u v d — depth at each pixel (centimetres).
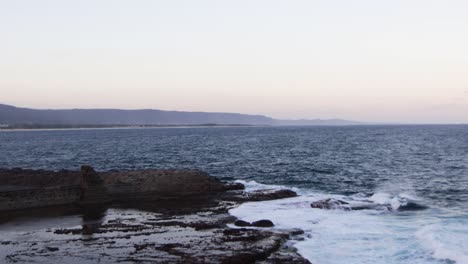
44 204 3291
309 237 2364
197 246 2145
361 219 2775
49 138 16962
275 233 2378
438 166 6062
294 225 2602
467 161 6731
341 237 2350
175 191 3834
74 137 17975
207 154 8350
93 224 2670
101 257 1980
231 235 2353
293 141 13162
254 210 3050
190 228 2531
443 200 3512
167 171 4044
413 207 3194
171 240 2266
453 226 2502
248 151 9069
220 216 2884
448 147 10000
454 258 1931
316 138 15262
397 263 1942
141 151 9306
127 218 2853
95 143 12838
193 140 14238
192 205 3284
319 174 5288
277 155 8006
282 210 3047
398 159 7081
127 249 2098
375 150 9125
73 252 2058
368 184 4494
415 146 10425
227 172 5603
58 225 2664
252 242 2211
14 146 11600
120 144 12150
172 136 18262
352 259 2012
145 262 1908
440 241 2166
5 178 4247
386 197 3556
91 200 3372
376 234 2392
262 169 5862
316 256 2064
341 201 3278
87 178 3406
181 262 1903
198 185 3888
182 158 7562
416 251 2080
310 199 3491
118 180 3834
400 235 2358
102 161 7188
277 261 1972
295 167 6028
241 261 1936
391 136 16788
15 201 3184
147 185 3847
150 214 2980
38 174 4303
